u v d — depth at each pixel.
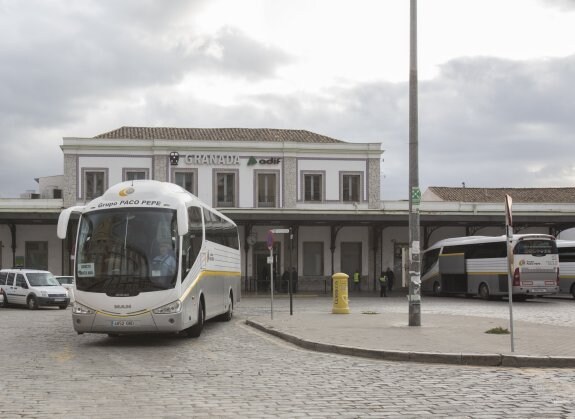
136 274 14.03
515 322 18.05
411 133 16.94
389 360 11.90
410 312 16.88
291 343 14.71
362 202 45.94
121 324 13.88
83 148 43.78
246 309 27.94
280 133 49.84
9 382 9.46
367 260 45.88
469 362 11.36
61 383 9.38
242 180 44.97
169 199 14.72
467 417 7.15
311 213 40.75
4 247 42.91
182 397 8.31
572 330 15.52
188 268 14.92
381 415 7.26
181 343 14.87
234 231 23.56
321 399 8.19
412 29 17.02
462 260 36.72
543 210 47.22
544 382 9.47
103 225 14.43
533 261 31.59
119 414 7.29
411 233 16.95
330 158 45.91
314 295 40.25
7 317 23.86
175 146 44.38
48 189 50.09
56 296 29.19
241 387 9.06
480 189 54.09
